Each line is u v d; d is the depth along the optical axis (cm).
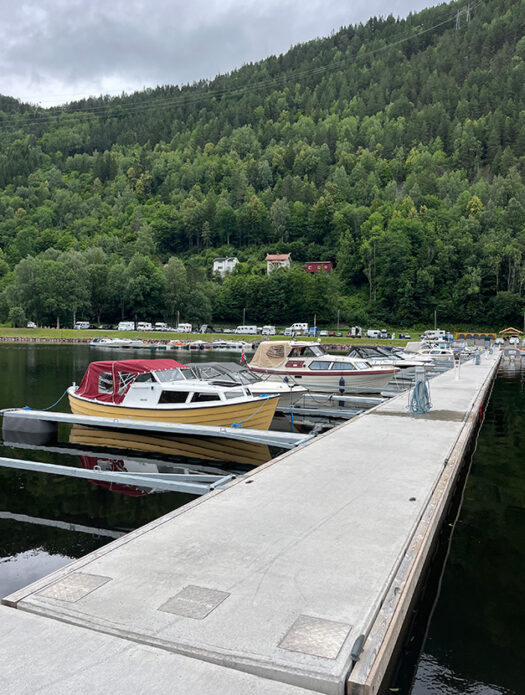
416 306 12350
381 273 12962
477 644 499
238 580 456
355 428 1240
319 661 338
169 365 1588
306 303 12406
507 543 752
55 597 422
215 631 372
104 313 12456
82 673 321
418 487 750
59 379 3027
